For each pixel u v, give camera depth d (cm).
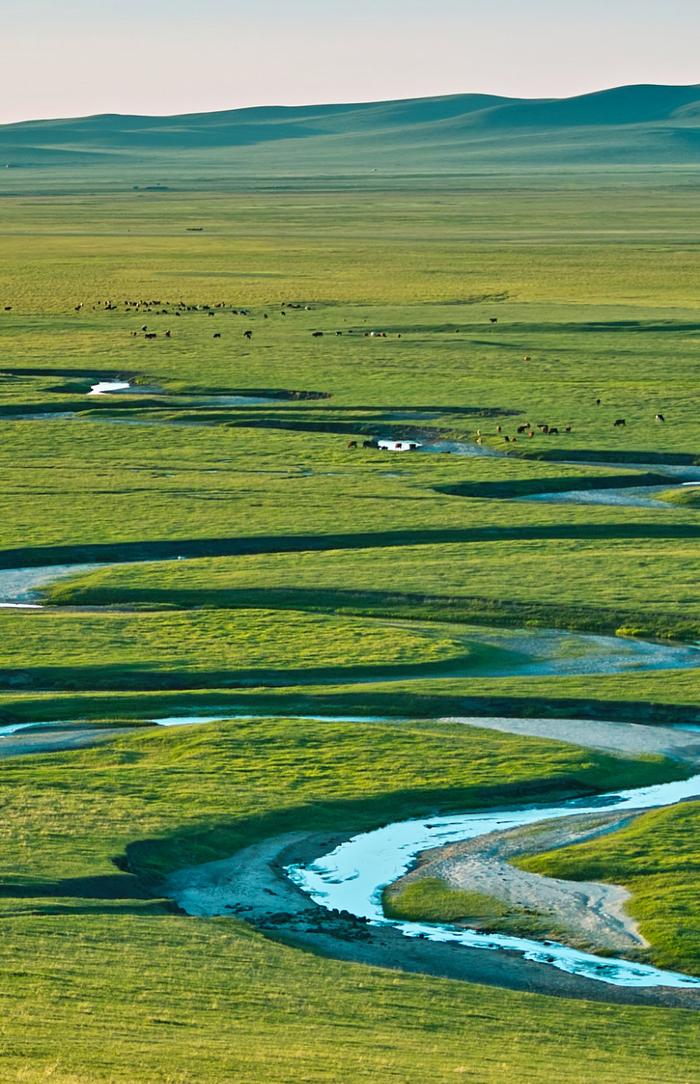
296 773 10888
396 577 16462
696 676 13250
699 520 19150
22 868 8719
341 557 17488
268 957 7506
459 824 10094
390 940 8250
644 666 13775
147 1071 5547
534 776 10838
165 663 13650
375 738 11612
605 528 18838
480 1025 6694
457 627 14950
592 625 15012
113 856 9100
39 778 10675
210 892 8869
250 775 10825
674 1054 6512
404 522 19025
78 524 18988
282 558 17450
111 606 15900
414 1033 6456
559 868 9225
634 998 7531
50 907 8056
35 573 17225
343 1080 5594
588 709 12488
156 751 11494
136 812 9950
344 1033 6350
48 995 6550
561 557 17325
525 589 15950
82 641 14325
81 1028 6109
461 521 19050
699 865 9162
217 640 14362
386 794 10488
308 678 13362
